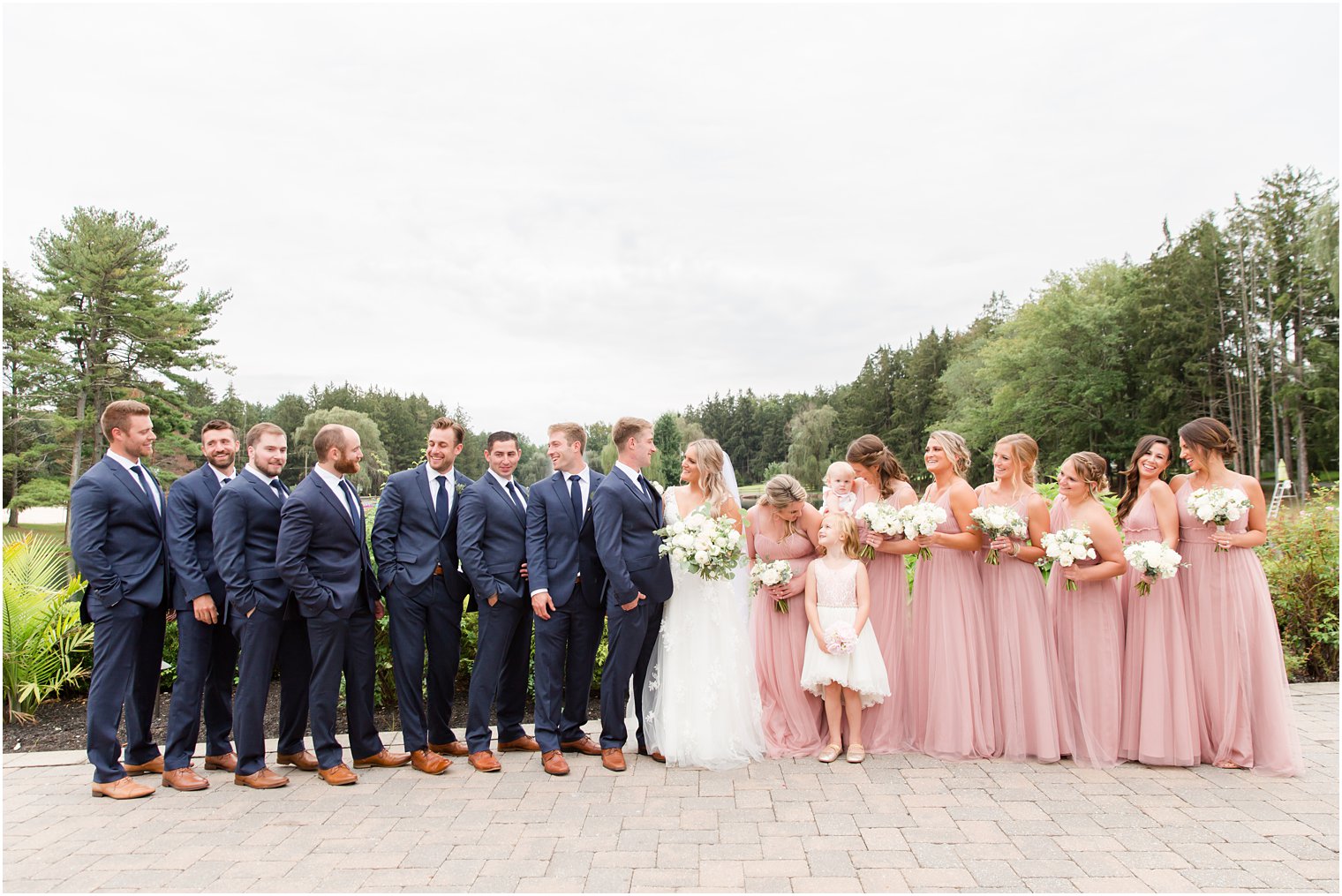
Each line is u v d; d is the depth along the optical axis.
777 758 4.96
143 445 4.70
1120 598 5.00
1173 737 4.71
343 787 4.49
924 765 4.78
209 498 4.81
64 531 33.16
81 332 34.25
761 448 95.88
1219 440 4.87
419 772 4.77
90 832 3.87
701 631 4.93
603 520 4.79
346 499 4.75
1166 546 4.73
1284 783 4.43
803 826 3.85
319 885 3.27
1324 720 5.55
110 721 4.43
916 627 5.19
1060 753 4.91
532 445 54.69
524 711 6.03
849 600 4.89
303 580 4.43
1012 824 3.85
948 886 3.21
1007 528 4.85
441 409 95.06
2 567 6.08
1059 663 5.03
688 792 4.36
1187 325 41.28
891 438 64.88
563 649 5.00
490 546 5.00
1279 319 41.84
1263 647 4.67
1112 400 44.09
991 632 5.07
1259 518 4.82
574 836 3.76
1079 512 5.03
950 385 56.69
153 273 35.16
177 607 4.68
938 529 5.12
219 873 3.40
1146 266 45.53
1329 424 39.38
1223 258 43.03
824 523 5.00
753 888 3.21
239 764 4.54
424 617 4.96
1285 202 41.41
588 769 4.79
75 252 33.84
